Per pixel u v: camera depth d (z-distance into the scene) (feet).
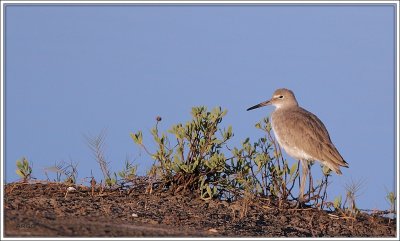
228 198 59.31
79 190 57.52
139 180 59.06
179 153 59.00
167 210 54.44
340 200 56.85
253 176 59.00
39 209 50.93
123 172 58.80
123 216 51.55
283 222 54.65
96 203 54.44
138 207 54.54
